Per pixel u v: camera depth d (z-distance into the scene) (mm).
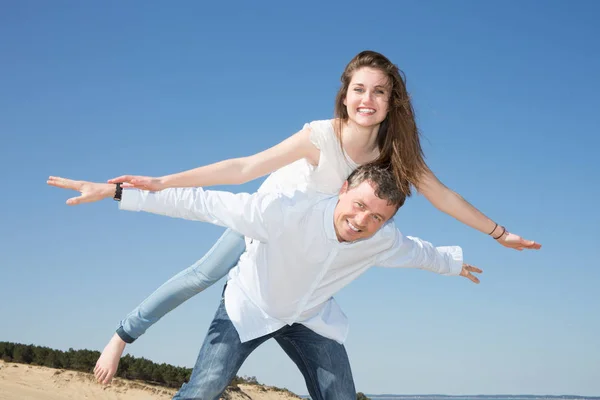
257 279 3736
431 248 4242
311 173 4008
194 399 3643
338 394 3863
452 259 4363
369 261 3898
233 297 3822
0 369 28094
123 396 27281
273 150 3814
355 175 3482
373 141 4051
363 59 3914
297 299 3729
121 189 3359
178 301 4043
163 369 32000
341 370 3895
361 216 3396
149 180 3350
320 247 3566
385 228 3803
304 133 3926
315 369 3914
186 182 3461
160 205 3422
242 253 3998
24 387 25828
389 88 3885
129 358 32188
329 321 3922
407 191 3977
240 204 3514
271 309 3746
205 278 3992
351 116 3924
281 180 4242
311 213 3564
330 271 3723
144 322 4023
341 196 3514
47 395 25344
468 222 4320
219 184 3605
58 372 28672
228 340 3734
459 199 4219
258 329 3740
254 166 3701
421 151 4062
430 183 4117
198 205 3492
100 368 3998
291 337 3953
